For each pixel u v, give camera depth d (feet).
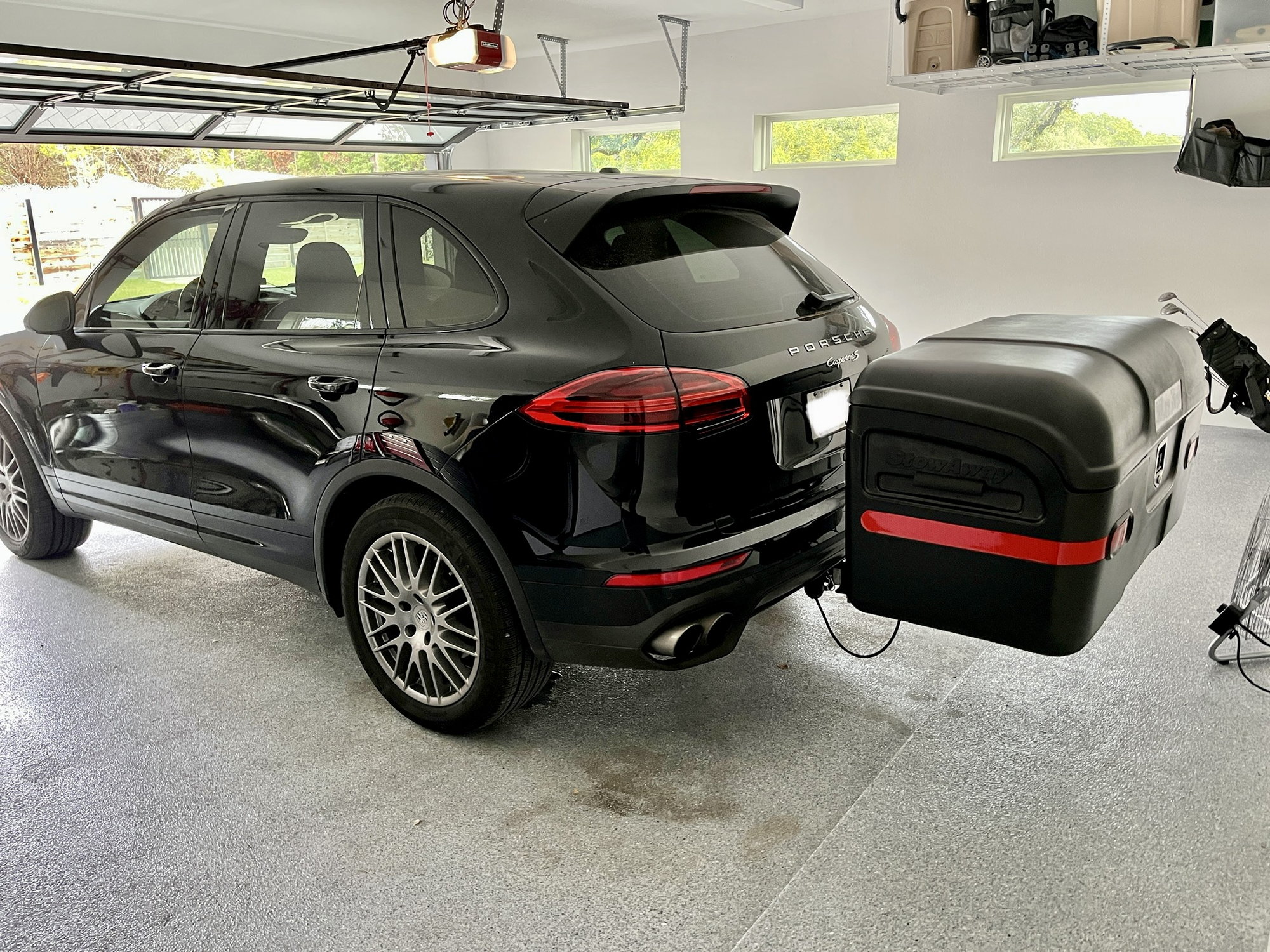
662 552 6.81
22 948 5.92
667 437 6.70
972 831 6.84
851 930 5.89
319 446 8.34
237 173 30.01
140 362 10.05
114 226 28.17
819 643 10.05
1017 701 8.72
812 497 7.81
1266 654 9.48
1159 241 21.03
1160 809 7.03
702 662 7.27
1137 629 10.14
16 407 11.87
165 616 11.12
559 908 6.18
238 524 9.51
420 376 7.62
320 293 8.62
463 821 7.14
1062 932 5.82
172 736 8.41
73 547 13.14
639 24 26.78
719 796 7.39
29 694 9.24
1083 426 6.16
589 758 7.98
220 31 25.58
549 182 8.02
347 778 7.73
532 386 7.02
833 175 25.96
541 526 7.07
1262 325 20.06
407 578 8.18
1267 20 16.44
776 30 26.25
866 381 6.89
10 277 26.71
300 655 10.03
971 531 6.65
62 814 7.30
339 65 28.66
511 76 33.01
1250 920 5.87
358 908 6.22
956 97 23.27
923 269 24.85
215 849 6.85
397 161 32.14
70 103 21.58
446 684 8.33
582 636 7.22
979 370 6.59
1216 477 16.05
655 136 30.63
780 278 8.34
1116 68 18.78
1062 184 22.12
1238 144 18.88
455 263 7.75
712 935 5.90
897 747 8.02
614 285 7.10
